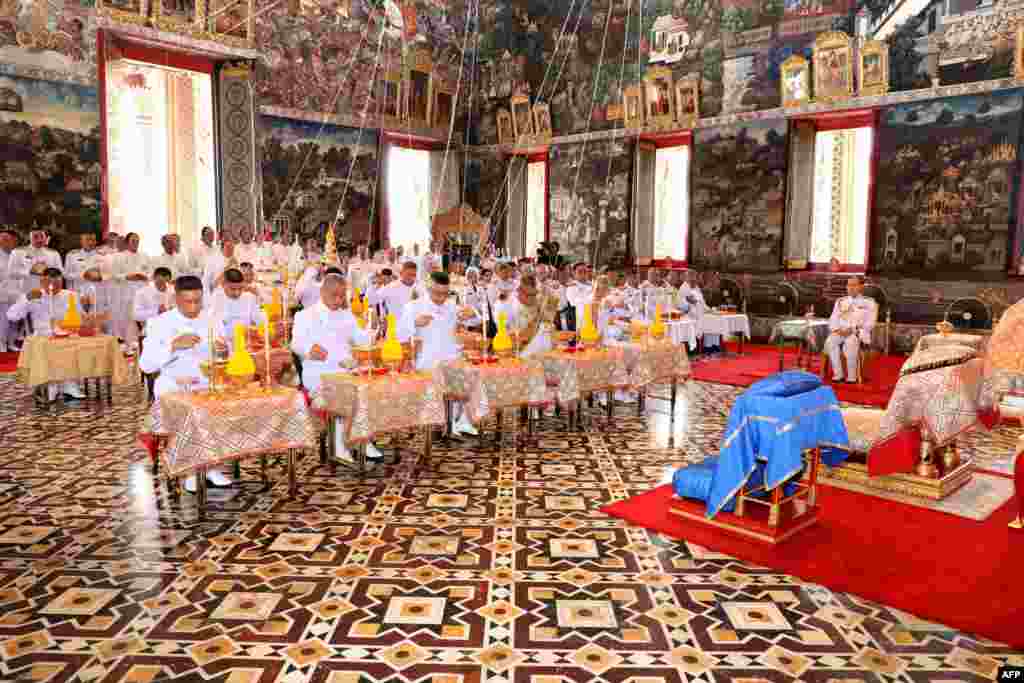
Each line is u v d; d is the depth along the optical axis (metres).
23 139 14.47
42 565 4.91
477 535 5.53
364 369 6.87
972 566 5.03
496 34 23.17
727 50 18.23
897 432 6.37
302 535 5.48
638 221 20.58
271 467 7.09
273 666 3.77
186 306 6.18
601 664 3.82
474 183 24.09
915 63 15.41
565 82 21.61
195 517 5.81
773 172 17.70
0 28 14.03
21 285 13.56
